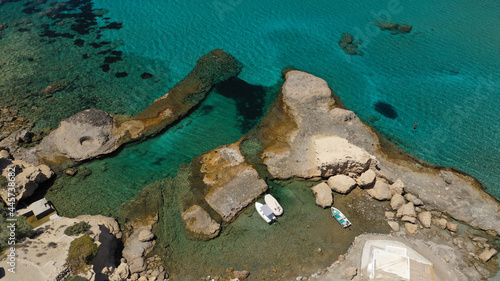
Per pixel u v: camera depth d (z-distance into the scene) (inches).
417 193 1482.5
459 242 1325.0
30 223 1342.3
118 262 1270.9
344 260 1279.5
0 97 1947.6
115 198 1489.9
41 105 1905.8
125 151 1685.5
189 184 1521.9
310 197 1499.8
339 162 1488.7
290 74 2030.0
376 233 1374.3
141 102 1939.0
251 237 1363.2
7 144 1649.9
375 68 2165.4
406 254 1248.8
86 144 1649.9
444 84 2047.2
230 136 1753.2
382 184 1493.6
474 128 1790.1
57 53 2276.1
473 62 2182.6
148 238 1331.2
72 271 1106.1
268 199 1450.5
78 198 1487.5
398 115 1870.1
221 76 2087.8
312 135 1695.4
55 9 2711.6
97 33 2450.8
